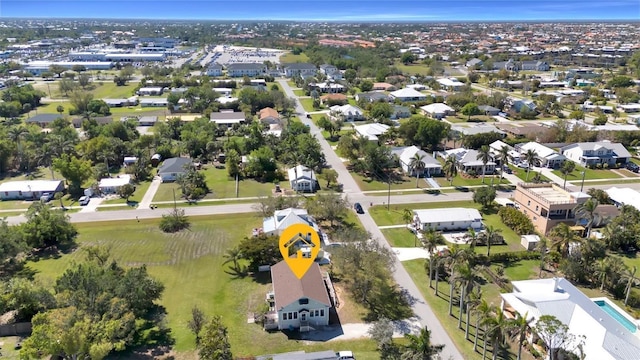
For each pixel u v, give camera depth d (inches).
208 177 4832.7
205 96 7829.7
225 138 6156.5
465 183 4704.7
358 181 4758.9
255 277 2974.9
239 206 4106.8
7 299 2386.8
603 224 3631.9
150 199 4239.7
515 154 5364.2
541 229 3649.1
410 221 3767.2
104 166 4739.2
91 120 6230.3
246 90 7869.1
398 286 2893.7
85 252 3245.6
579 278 2952.8
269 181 4741.6
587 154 5211.6
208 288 2842.0
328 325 2519.7
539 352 2268.7
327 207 3651.6
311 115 7495.1
